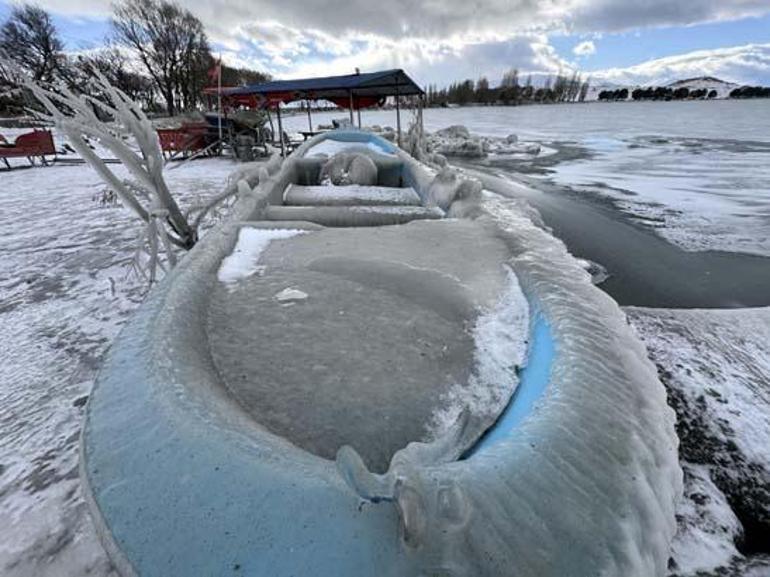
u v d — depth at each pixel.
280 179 4.65
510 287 2.05
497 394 1.47
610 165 14.48
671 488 1.17
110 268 5.00
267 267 2.31
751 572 1.71
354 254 2.41
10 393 2.77
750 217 7.68
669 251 6.10
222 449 1.06
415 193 4.68
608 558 0.91
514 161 16.28
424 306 1.95
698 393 2.80
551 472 1.02
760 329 3.71
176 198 8.97
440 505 0.87
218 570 0.86
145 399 1.24
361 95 14.30
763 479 2.22
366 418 1.35
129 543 0.93
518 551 0.86
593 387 1.30
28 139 13.88
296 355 1.60
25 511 1.92
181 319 1.68
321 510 0.91
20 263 5.19
